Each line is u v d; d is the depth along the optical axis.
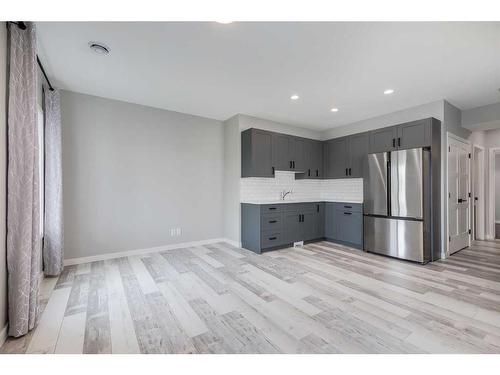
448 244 3.84
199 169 4.59
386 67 2.74
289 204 4.40
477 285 2.70
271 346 1.67
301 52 2.45
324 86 3.25
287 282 2.79
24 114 1.84
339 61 2.62
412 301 2.32
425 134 3.62
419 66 2.72
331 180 5.44
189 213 4.47
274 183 4.93
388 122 4.36
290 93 3.49
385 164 3.87
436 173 3.70
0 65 1.65
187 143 4.45
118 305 2.26
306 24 2.03
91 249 3.56
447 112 3.79
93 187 3.59
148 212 4.04
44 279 2.88
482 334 1.80
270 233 4.13
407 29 2.08
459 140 4.18
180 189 4.37
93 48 2.37
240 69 2.80
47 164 2.98
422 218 3.46
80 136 3.49
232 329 1.88
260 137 4.33
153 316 2.07
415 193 3.53
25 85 1.87
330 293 2.50
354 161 4.72
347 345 1.68
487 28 2.06
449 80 3.06
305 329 1.87
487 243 4.79
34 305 1.90
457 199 4.16
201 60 2.60
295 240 4.48
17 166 1.78
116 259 3.67
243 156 4.44
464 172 4.42
